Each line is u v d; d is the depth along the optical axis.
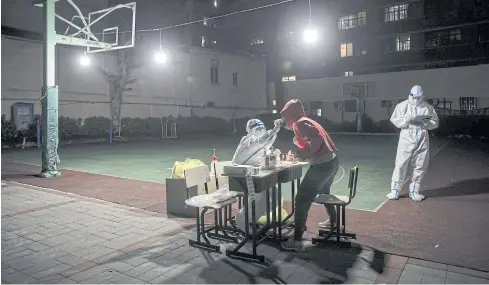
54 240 4.70
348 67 35.16
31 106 19.88
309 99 32.44
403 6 32.03
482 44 29.08
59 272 3.75
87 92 22.67
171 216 5.79
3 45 19.14
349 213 5.85
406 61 32.25
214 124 30.64
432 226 5.11
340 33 35.41
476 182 8.40
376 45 33.62
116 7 11.53
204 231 4.60
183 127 28.03
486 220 5.36
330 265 3.85
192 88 29.17
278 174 4.58
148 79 26.11
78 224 5.38
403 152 6.69
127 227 5.23
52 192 7.64
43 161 9.60
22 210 6.16
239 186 4.14
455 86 25.78
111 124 22.14
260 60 35.66
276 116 31.91
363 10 33.94
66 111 21.66
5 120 18.89
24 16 23.08
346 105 32.22
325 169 4.25
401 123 6.67
